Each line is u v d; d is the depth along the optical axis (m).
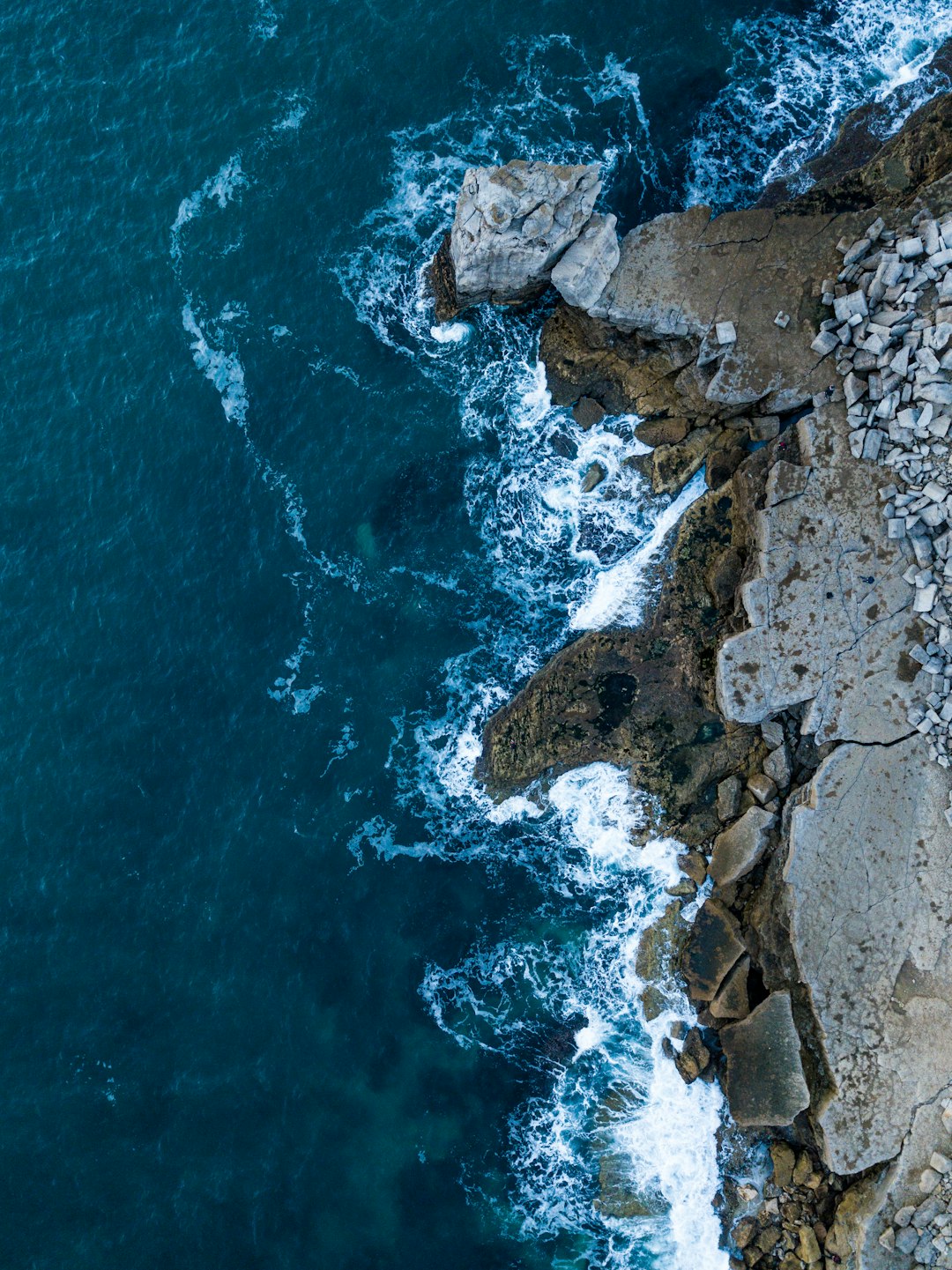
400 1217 42.22
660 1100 42.69
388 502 49.00
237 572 49.06
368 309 50.88
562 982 44.28
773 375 44.72
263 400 50.78
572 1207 42.19
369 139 52.66
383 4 54.62
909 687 41.62
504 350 49.62
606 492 47.69
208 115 54.56
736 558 45.06
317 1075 43.69
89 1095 43.88
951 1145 38.41
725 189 49.19
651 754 45.00
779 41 50.59
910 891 40.50
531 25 52.78
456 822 45.88
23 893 46.16
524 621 47.12
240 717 47.41
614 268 46.25
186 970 44.94
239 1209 42.34
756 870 43.56
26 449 51.75
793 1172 40.88
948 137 45.16
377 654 47.50
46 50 57.44
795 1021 41.06
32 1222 42.41
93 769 47.41
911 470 42.19
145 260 53.31
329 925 45.09
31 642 49.19
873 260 43.75
